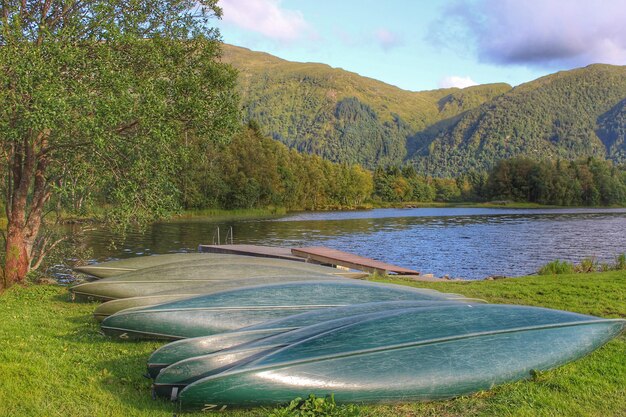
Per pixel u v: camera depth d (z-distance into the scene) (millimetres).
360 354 4656
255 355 4676
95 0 9930
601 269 14250
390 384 4574
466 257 23031
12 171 11258
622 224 43781
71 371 5375
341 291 6770
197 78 10664
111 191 10219
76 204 10773
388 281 11797
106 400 4699
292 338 4922
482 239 31234
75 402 4641
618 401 4621
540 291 9680
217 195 57031
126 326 6199
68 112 8336
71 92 8734
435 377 4691
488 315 5441
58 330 6941
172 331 6129
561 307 8203
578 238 31594
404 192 111875
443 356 4824
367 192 97000
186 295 7102
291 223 45375
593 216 58312
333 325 5113
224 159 58344
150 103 9180
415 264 21000
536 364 5105
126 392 4898
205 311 6211
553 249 25922
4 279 10523
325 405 4070
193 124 10664
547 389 4867
